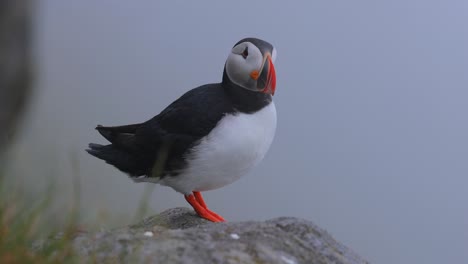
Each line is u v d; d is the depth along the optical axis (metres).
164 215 5.49
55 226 3.81
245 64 5.37
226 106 5.35
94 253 3.58
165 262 3.54
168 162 5.40
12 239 3.55
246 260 3.66
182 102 5.45
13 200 3.78
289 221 4.32
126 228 4.10
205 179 5.45
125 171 5.75
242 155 5.37
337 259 4.07
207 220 5.42
